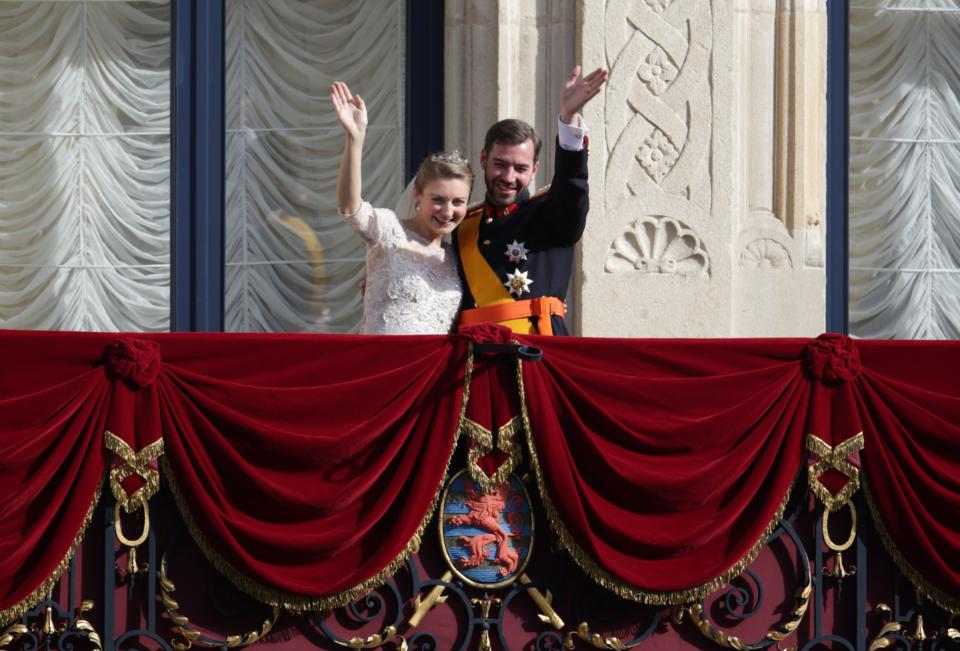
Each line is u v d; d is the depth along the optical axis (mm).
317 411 19609
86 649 19422
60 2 26469
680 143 24984
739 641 20453
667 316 24875
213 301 26156
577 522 19781
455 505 20141
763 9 25766
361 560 19719
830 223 27188
